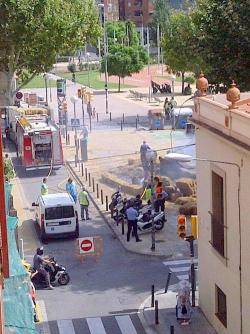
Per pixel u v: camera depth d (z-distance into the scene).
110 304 25.45
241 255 19.95
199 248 24.02
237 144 19.14
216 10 34.28
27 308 18.12
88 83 101.50
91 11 62.66
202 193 23.27
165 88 88.75
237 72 34.06
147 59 99.62
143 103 79.56
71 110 72.75
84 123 62.16
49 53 58.12
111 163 47.94
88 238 30.03
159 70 123.62
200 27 36.19
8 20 54.88
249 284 19.45
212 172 21.98
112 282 27.62
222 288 21.75
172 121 60.19
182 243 31.42
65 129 57.22
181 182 38.69
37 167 46.84
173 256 30.06
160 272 28.53
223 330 21.83
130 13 169.62
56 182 44.03
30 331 17.30
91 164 48.00
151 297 25.50
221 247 21.62
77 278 28.11
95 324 23.81
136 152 50.88
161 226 33.06
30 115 52.91
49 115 54.53
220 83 34.78
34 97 65.50
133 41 134.25
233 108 20.20
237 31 33.62
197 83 23.70
